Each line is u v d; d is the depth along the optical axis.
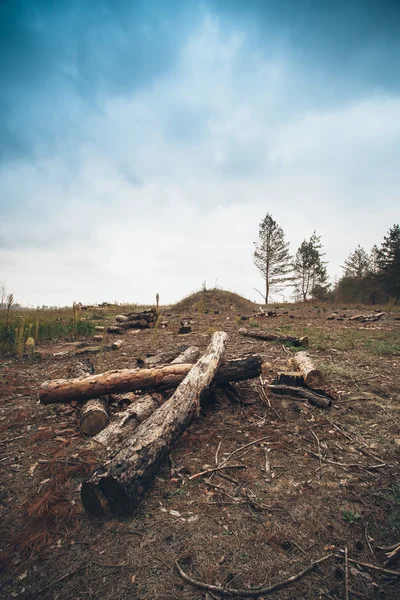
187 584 1.76
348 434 3.38
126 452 2.43
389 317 13.97
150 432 2.69
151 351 7.48
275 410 3.94
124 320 11.31
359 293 33.09
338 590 1.71
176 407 3.10
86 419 3.43
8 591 1.73
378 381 4.98
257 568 1.84
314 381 4.36
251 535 2.07
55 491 2.50
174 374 3.97
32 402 4.45
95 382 3.84
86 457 2.89
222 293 19.58
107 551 1.97
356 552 1.93
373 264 37.00
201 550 1.97
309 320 12.84
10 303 8.03
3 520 2.24
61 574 1.82
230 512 2.29
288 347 7.30
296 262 36.75
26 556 1.95
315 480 2.64
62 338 9.52
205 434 3.44
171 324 12.03
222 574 1.80
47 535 2.09
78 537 2.09
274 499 2.42
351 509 2.29
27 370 6.07
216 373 4.10
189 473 2.77
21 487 2.60
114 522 2.21
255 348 7.27
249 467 2.84
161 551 1.97
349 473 2.72
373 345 7.34
